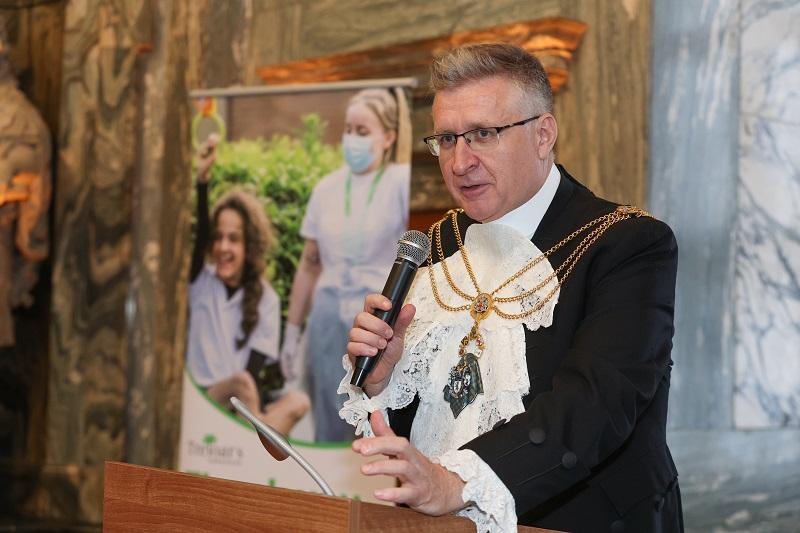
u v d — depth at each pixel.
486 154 3.07
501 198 3.11
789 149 6.48
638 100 6.85
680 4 6.78
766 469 6.41
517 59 3.11
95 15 9.60
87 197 9.60
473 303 3.17
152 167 9.39
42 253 9.62
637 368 2.82
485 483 2.50
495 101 3.05
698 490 6.50
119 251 9.45
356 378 3.02
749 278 6.53
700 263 6.63
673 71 6.77
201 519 2.40
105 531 2.64
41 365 10.13
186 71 9.21
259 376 7.62
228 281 7.81
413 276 3.05
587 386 2.74
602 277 3.01
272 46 8.69
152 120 9.42
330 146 7.49
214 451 7.70
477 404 3.06
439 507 2.41
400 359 3.19
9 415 10.27
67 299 9.63
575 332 3.02
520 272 3.14
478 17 7.49
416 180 8.13
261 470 7.54
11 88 9.59
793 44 6.50
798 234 6.43
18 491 9.91
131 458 9.36
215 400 7.76
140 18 9.39
